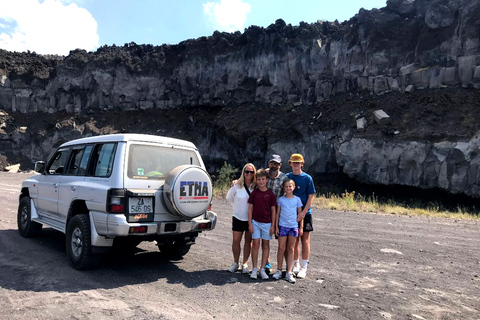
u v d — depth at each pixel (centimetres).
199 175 534
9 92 4569
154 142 553
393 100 2389
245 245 546
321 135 2595
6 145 4156
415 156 2095
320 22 3156
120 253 641
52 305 382
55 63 4928
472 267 579
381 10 2717
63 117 4362
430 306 406
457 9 2331
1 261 556
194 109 3778
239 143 3106
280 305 401
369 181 2275
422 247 716
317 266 581
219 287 464
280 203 519
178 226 525
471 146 1914
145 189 506
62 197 598
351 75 2697
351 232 866
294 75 3077
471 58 2186
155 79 4141
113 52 4497
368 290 461
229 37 3672
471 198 1905
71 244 534
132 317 355
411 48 2481
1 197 1477
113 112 4222
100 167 538
